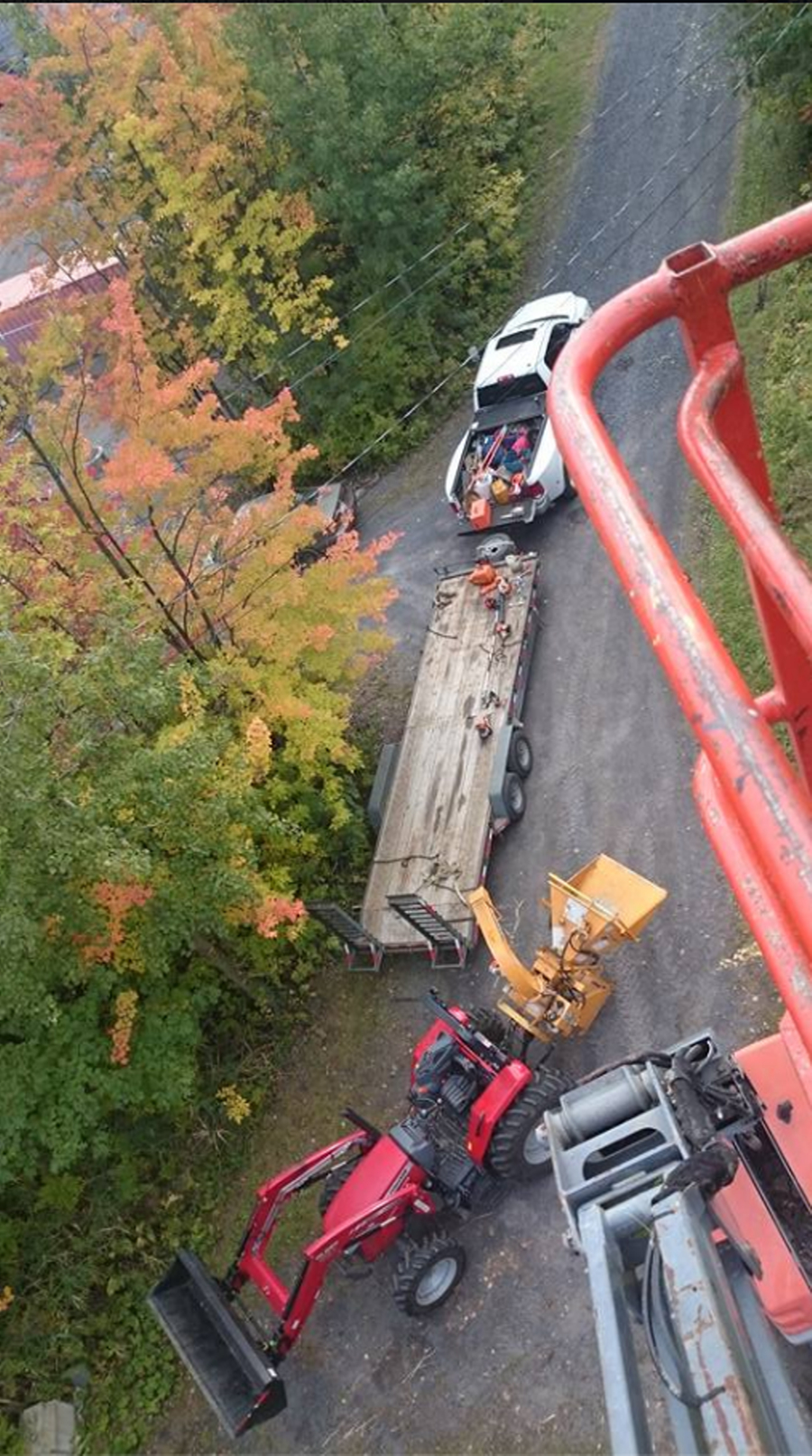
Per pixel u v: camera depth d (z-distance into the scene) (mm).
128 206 16188
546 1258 8867
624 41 20188
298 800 12750
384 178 16250
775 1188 5938
